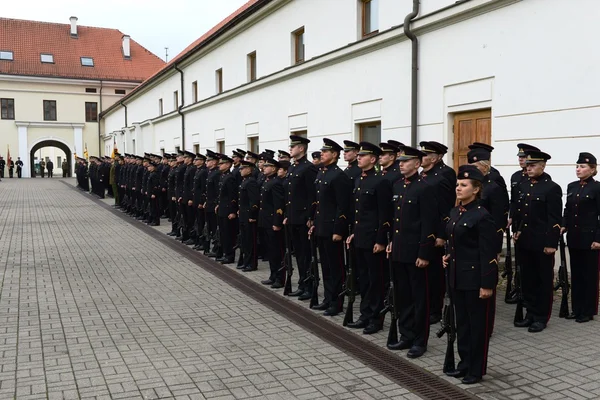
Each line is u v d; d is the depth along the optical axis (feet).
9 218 56.85
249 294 26.02
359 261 21.11
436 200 17.54
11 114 145.38
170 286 27.53
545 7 26.21
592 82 24.31
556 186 20.29
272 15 53.16
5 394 14.65
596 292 21.20
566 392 14.75
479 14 29.63
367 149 20.16
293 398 14.51
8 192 92.94
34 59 149.79
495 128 29.07
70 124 152.05
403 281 18.39
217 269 31.81
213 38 66.59
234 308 23.56
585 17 24.49
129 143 120.37
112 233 46.37
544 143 26.55
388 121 36.96
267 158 28.02
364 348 18.57
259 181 32.48
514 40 27.81
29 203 73.82
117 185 68.74
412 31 33.83
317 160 27.48
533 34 26.84
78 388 15.07
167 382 15.52
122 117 133.08
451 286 15.78
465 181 15.43
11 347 18.35
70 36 160.15
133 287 27.25
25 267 32.07
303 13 47.24
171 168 47.83
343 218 21.86
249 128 59.77
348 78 41.16
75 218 57.16
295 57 49.90
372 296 20.40
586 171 21.21
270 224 27.48
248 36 59.16
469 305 15.48
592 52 24.26
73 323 21.13
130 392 14.83
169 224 52.34
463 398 14.51
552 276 20.29
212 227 36.01
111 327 20.68
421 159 18.30
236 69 62.90
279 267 27.61
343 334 20.10
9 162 143.84
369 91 38.75
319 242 23.31
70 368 16.53
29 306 23.56
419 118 34.04
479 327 15.40
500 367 16.63
